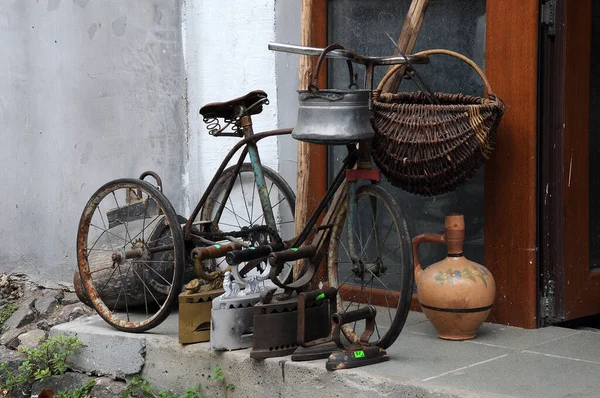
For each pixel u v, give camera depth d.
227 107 4.88
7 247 6.57
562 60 4.62
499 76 4.65
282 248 4.55
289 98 5.55
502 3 4.62
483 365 4.08
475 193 4.95
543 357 4.20
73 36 6.11
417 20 4.59
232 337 4.45
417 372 3.98
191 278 5.32
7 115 6.50
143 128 5.88
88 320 5.32
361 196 4.38
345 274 5.45
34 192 6.38
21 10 6.35
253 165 4.92
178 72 5.76
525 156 4.59
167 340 4.71
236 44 5.56
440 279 4.44
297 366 4.16
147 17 5.81
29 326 5.84
